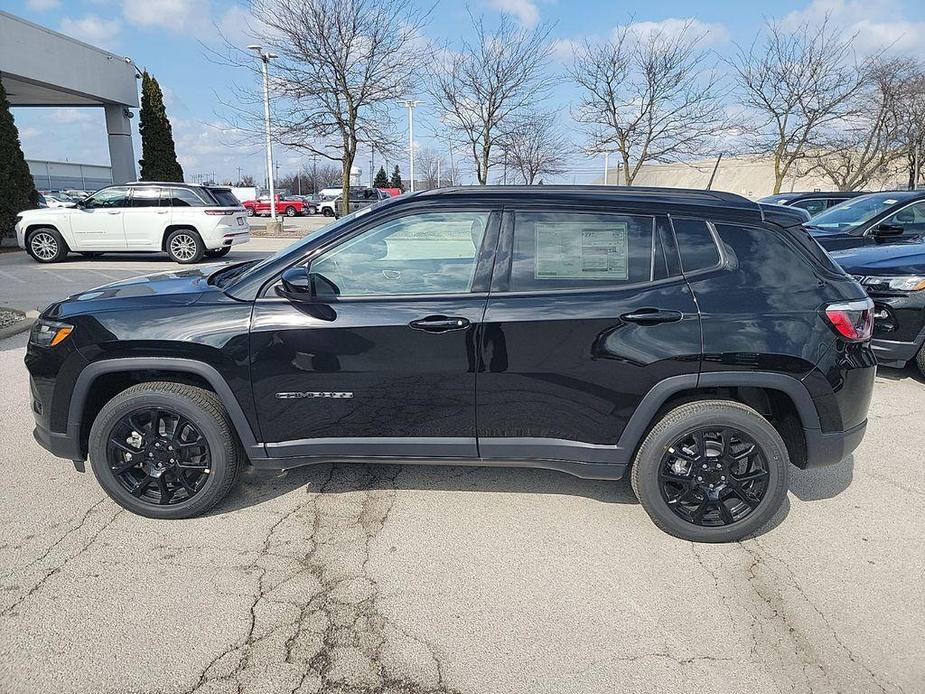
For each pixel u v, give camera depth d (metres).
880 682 2.24
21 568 2.83
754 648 2.40
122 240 13.42
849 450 3.04
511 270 2.97
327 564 2.90
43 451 4.03
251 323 2.97
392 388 2.99
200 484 3.21
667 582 2.79
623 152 21.38
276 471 3.82
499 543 3.08
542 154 26.03
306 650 2.37
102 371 3.05
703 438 3.00
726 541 3.08
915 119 19.09
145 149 21.45
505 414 3.01
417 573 2.84
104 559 2.90
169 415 3.14
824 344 2.88
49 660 2.29
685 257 2.95
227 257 14.70
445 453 3.10
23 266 12.97
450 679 2.24
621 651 2.38
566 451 3.04
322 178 69.94
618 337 2.88
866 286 5.52
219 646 2.38
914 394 5.31
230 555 2.96
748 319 2.86
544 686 2.21
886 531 3.21
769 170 40.81
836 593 2.72
